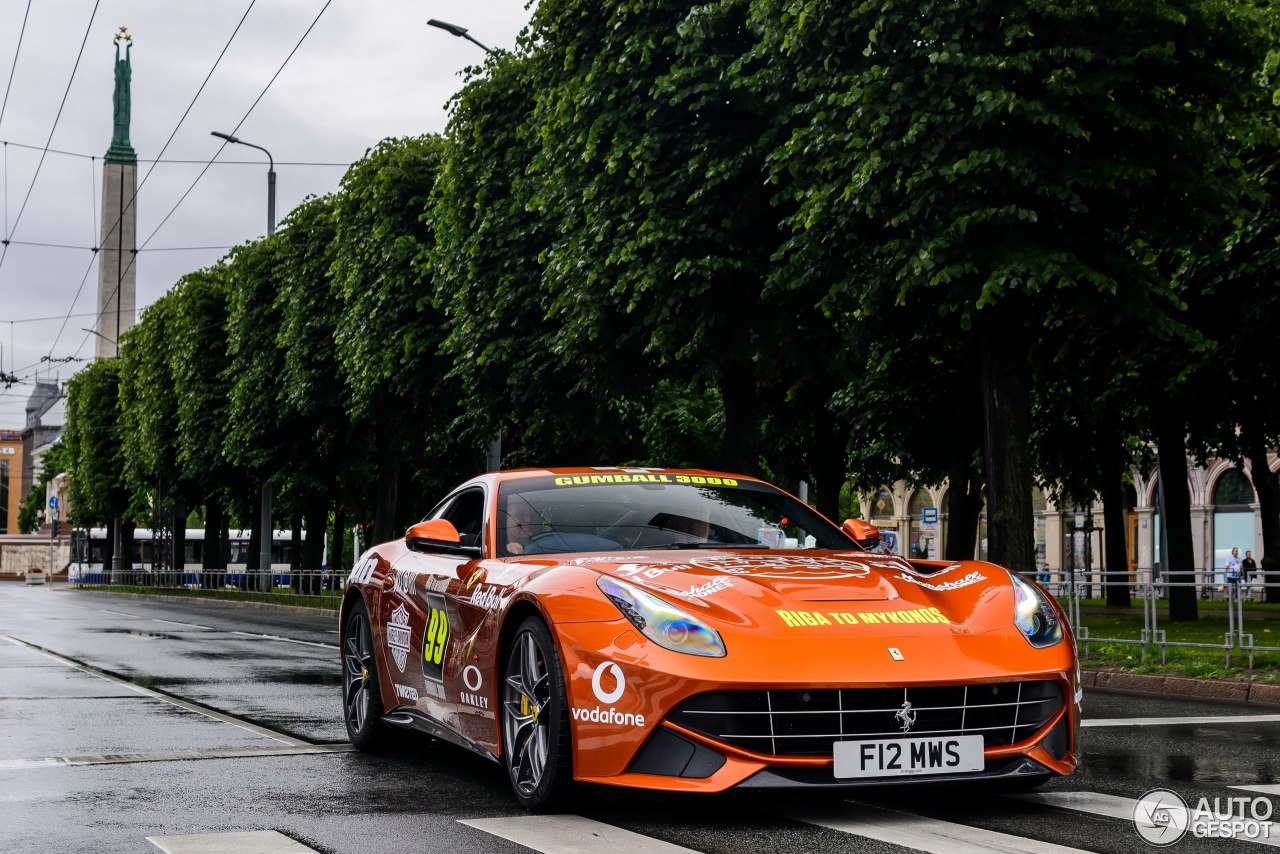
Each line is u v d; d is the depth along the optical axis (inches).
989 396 577.9
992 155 502.3
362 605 288.4
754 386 750.5
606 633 190.9
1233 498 1775.3
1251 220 719.1
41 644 685.9
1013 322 576.7
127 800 221.0
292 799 220.2
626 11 689.6
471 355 892.0
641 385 777.6
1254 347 751.1
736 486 259.3
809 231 574.2
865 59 558.6
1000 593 204.5
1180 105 553.0
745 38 667.4
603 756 188.4
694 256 669.3
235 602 1660.9
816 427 1104.8
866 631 188.1
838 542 247.3
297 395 1279.5
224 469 1696.6
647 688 184.4
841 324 677.9
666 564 208.8
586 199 708.7
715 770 180.7
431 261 954.7
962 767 184.9
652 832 185.9
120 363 2556.6
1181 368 772.0
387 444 1217.4
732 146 665.6
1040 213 529.7
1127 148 539.5
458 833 188.1
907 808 203.0
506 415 930.1
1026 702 190.7
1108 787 225.5
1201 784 230.2
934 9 521.0
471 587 230.5
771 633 185.9
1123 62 510.9
